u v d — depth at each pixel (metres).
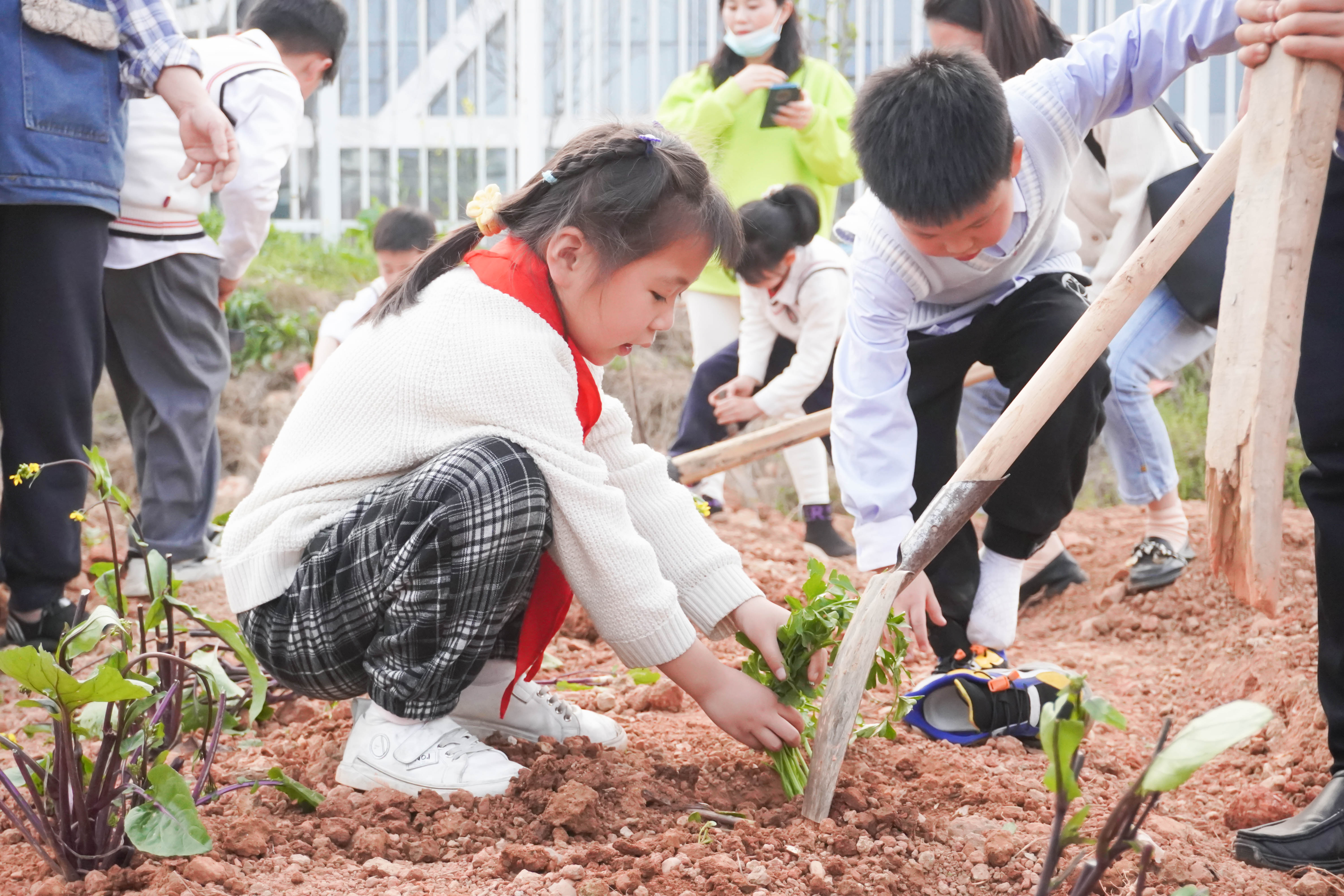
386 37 7.19
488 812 1.82
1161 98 3.42
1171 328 3.60
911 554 1.95
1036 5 3.22
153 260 3.32
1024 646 3.51
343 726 2.28
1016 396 2.60
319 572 1.88
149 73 2.83
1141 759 2.34
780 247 4.05
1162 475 3.66
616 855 1.69
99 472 1.90
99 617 1.68
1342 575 1.90
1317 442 1.92
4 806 1.60
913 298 2.44
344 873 1.66
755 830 1.79
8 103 2.60
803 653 2.00
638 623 1.89
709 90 4.77
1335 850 1.79
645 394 5.95
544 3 7.05
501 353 1.85
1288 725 2.46
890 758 2.16
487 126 7.16
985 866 1.73
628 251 1.84
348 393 1.91
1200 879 1.71
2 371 2.77
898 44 6.65
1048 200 2.40
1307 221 1.61
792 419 4.50
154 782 1.57
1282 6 1.62
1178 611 3.53
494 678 2.10
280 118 3.56
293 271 6.69
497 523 1.79
